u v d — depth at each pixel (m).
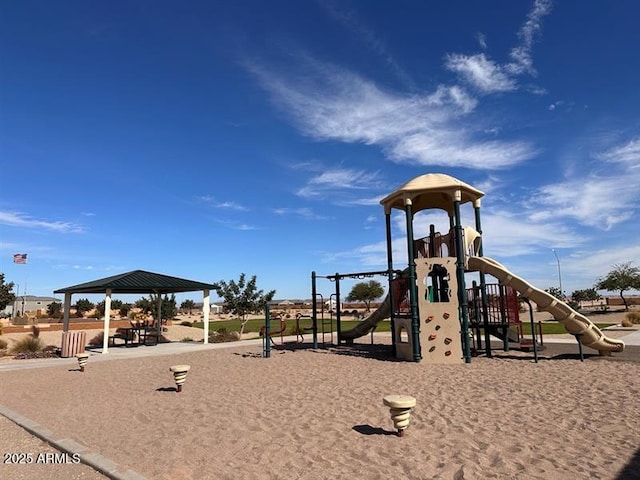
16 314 60.97
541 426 6.25
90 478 4.93
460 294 13.56
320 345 19.81
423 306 13.30
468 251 14.55
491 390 8.87
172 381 11.47
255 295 30.70
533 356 13.79
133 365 15.22
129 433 6.58
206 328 23.88
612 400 7.71
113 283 20.92
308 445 5.70
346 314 60.44
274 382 10.69
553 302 12.74
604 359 12.73
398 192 14.62
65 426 7.13
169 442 6.01
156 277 23.59
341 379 10.76
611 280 49.62
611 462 4.77
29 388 11.20
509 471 4.60
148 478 4.68
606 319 37.53
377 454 5.27
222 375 12.17
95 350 21.59
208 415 7.55
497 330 15.80
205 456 5.39
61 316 57.34
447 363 12.80
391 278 15.66
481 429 6.18
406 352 14.09
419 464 4.88
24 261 45.78
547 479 4.38
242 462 5.14
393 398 6.09
